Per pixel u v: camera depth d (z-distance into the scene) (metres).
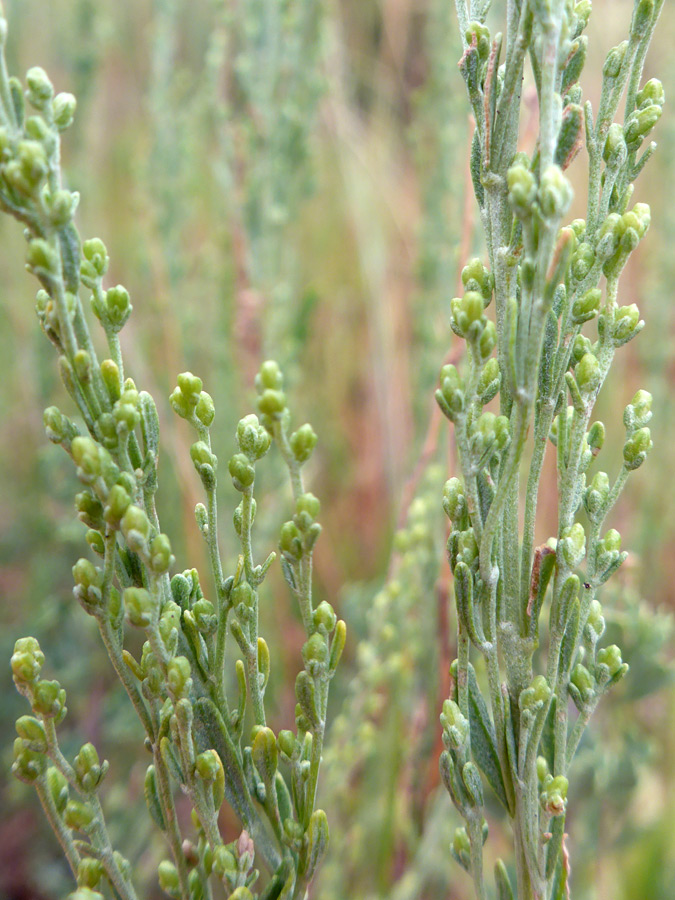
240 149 0.25
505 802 0.10
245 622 0.09
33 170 0.08
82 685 0.25
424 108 0.31
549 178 0.08
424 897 0.20
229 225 0.25
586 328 0.28
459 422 0.09
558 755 0.10
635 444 0.09
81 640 0.26
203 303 0.30
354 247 0.37
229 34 0.25
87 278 0.09
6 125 0.08
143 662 0.09
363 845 0.20
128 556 0.09
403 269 0.36
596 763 0.19
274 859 0.10
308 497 0.08
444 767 0.09
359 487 0.33
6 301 0.30
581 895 0.20
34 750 0.09
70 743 0.24
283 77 0.24
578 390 0.09
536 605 0.09
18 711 0.25
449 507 0.09
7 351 0.32
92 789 0.09
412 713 0.20
